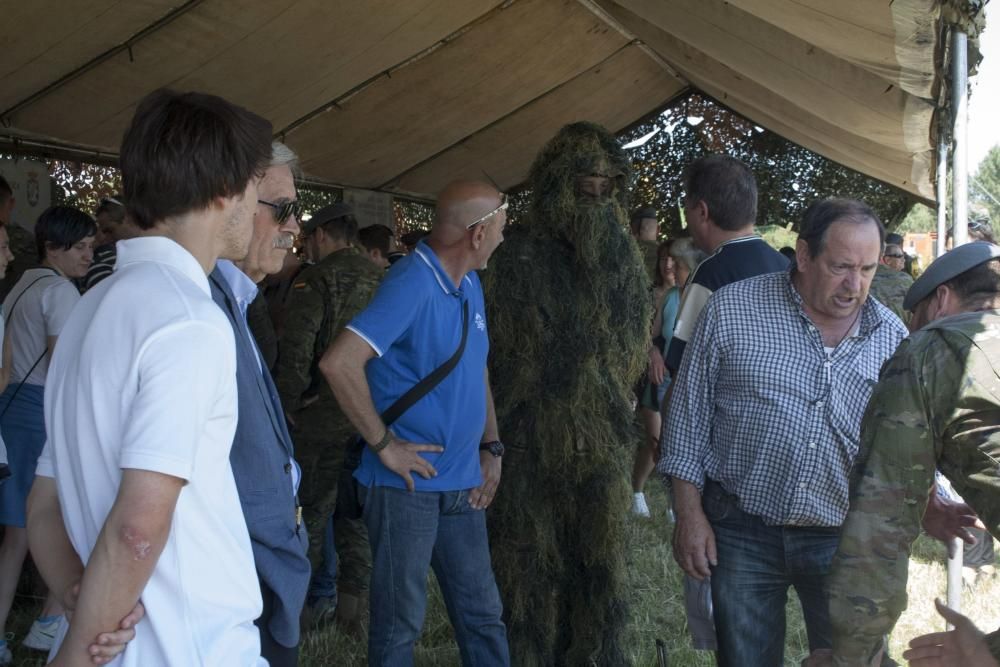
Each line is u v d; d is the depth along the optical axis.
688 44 7.12
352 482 2.80
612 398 3.22
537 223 3.27
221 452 1.42
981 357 1.69
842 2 3.17
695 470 2.60
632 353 3.31
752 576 2.54
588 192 3.21
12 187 6.22
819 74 4.82
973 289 1.94
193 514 1.37
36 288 3.66
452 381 2.73
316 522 4.08
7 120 6.05
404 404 2.69
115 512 1.23
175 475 1.26
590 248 3.12
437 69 7.75
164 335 1.30
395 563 2.70
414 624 2.76
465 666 2.90
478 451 2.90
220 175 1.45
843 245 2.31
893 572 1.80
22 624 4.09
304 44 6.43
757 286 2.56
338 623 4.11
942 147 4.41
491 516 3.21
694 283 3.02
